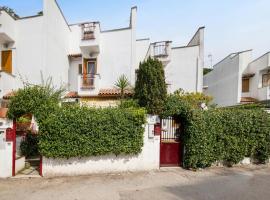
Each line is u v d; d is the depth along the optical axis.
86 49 19.44
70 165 9.47
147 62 10.89
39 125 9.20
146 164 10.30
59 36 18.61
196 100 17.62
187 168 10.59
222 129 10.85
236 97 23.84
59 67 18.56
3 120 9.65
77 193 7.45
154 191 7.65
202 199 6.96
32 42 16.72
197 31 20.53
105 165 9.80
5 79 15.66
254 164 11.61
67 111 9.40
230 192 7.56
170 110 10.48
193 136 10.35
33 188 7.93
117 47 19.34
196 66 19.69
